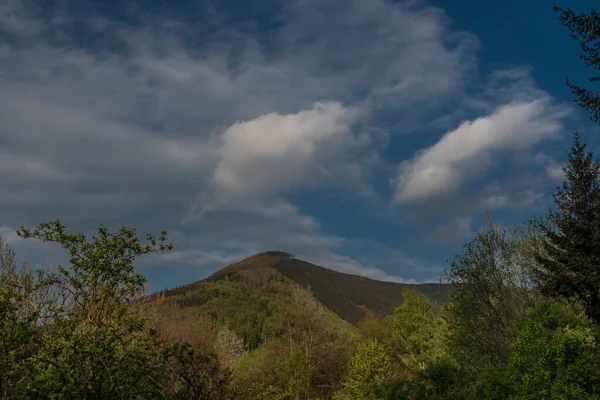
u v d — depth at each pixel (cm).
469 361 2427
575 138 2556
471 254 2809
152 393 1808
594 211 2405
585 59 1939
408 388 2258
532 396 1494
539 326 1606
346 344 5247
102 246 1648
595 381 1515
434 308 4978
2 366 1438
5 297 1491
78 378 1472
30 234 1598
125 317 1694
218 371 2780
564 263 2434
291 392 3753
